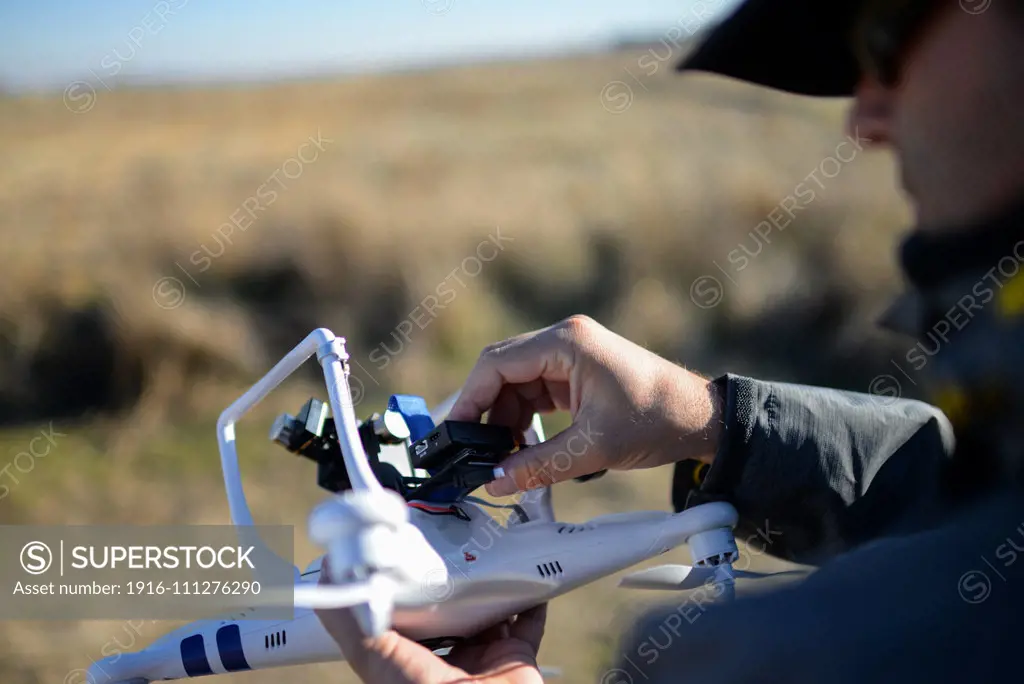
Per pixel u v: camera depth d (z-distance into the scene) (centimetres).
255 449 545
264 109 1647
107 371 648
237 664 141
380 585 86
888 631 64
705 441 136
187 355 643
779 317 704
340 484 151
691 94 1489
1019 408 71
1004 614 63
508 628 138
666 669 71
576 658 320
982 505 71
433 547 132
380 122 1480
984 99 68
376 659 106
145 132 1386
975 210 70
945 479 83
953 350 76
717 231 785
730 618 70
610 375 136
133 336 641
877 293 693
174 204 873
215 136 1338
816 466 122
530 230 800
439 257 758
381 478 143
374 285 727
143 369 639
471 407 145
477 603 129
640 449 136
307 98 1764
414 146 1195
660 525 133
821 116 1253
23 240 764
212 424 594
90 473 520
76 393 651
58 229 808
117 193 930
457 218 824
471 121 1482
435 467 140
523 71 2014
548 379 147
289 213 809
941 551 68
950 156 70
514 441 140
